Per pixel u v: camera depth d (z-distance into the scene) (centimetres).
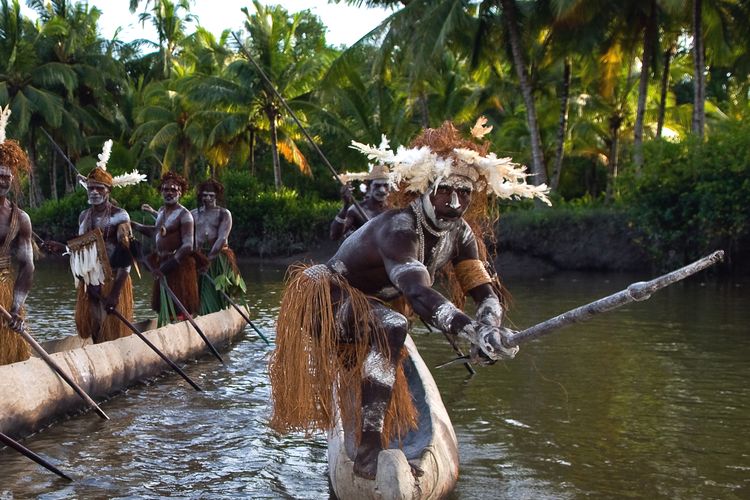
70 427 502
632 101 2697
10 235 499
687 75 2977
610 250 1912
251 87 2544
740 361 698
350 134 2558
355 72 2211
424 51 1906
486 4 2025
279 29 2559
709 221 1661
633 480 399
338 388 352
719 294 1309
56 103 2831
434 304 303
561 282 1619
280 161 3117
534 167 2058
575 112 2577
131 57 3341
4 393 464
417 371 478
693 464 424
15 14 2831
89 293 659
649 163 1769
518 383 620
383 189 725
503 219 2014
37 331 901
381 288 348
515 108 2966
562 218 1950
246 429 496
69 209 2692
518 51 2022
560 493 381
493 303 340
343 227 759
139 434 486
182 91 2739
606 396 574
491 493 380
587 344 793
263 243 2508
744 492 383
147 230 791
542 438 472
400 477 311
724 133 1755
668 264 1789
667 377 635
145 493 385
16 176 507
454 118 2575
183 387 618
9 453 450
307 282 346
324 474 411
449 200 328
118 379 595
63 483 399
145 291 1407
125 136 3297
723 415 520
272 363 354
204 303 860
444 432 398
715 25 1955
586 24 1920
